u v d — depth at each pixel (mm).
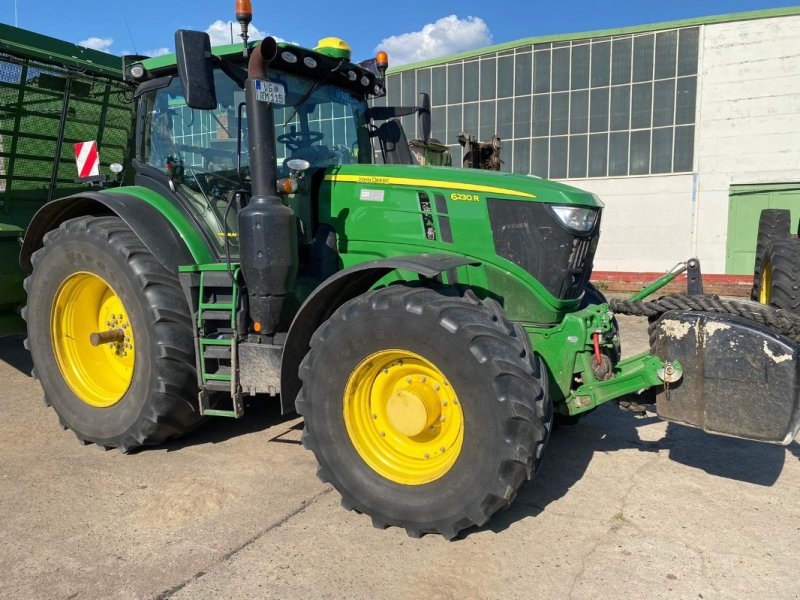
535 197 3271
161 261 3650
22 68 5098
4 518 3098
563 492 3406
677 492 3404
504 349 2736
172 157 4051
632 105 14805
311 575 2645
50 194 5641
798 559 2760
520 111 15812
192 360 3750
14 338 7004
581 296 3506
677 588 2557
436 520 2836
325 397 3064
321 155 4184
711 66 13992
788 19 13242
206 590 2545
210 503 3248
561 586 2572
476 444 2736
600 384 3205
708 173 14344
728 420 2900
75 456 3879
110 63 5840
